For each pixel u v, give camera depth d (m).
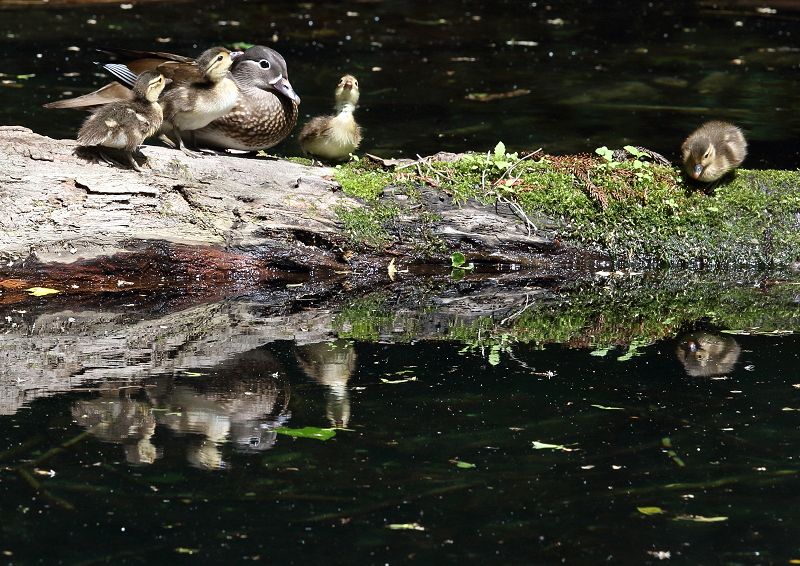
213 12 24.72
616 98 18.17
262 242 11.56
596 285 11.78
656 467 7.07
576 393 8.36
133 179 11.16
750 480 6.90
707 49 22.03
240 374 8.71
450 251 12.05
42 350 9.23
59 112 16.09
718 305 10.95
